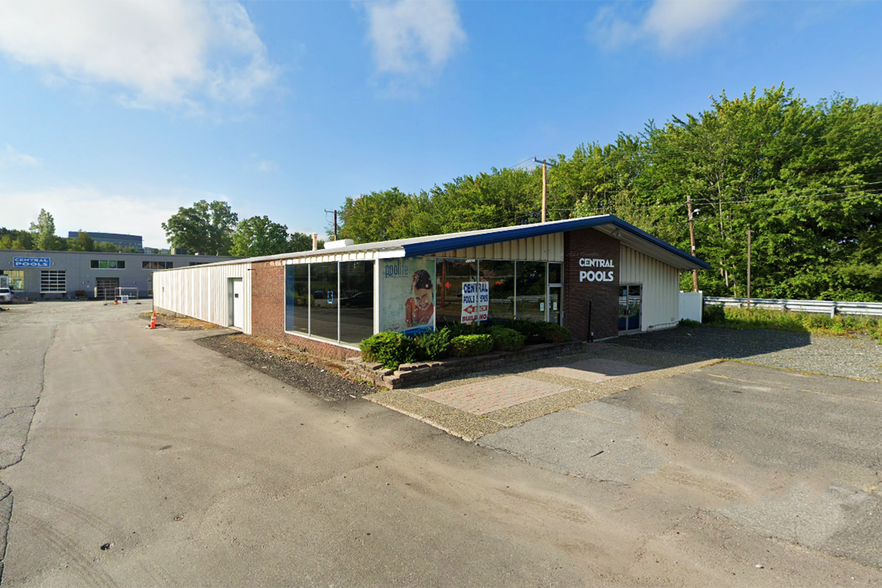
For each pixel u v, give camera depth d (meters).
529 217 39.38
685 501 4.17
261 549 3.45
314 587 3.01
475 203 39.53
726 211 29.41
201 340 15.39
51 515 3.96
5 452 5.41
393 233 52.25
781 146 26.83
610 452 5.34
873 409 7.10
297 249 77.69
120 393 8.20
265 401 7.60
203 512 4.00
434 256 10.69
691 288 31.17
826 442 5.66
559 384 8.62
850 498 4.21
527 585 3.01
